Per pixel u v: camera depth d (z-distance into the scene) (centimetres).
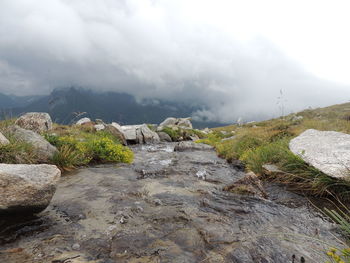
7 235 308
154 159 1149
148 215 404
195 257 273
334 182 500
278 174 669
